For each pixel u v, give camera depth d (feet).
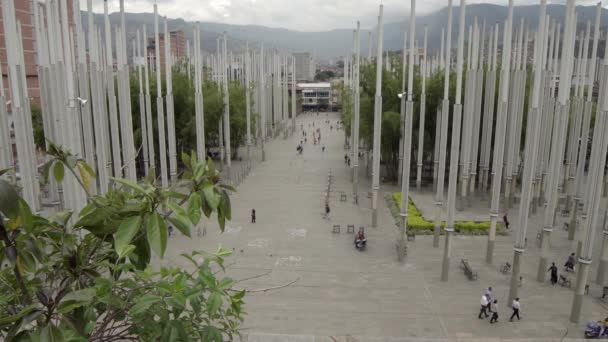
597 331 63.36
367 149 159.53
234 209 124.88
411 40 89.25
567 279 79.92
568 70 76.02
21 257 17.49
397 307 71.77
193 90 163.32
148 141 135.03
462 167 121.90
